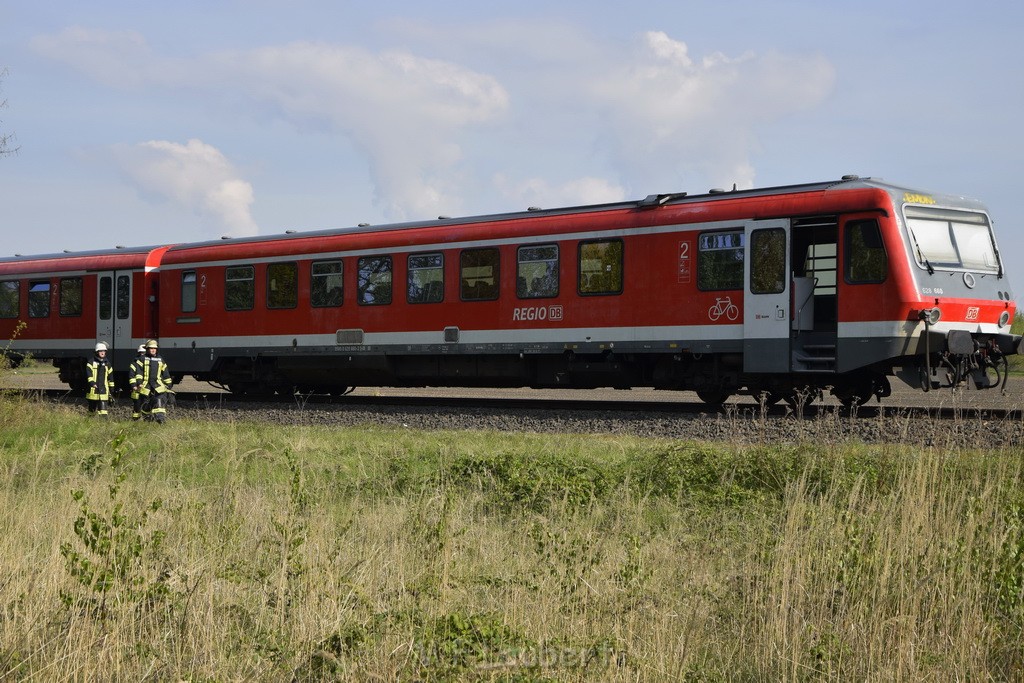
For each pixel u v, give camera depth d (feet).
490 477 38.63
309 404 72.74
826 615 22.16
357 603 22.27
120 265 87.92
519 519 32.76
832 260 57.57
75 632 20.44
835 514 29.09
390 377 73.56
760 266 57.21
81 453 45.34
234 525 28.40
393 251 71.56
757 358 57.11
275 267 77.61
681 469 38.52
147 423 56.65
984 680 19.48
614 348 61.93
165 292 84.23
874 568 23.34
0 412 58.34
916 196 55.77
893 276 53.62
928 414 47.24
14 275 95.35
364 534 28.84
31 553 25.59
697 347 59.11
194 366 82.02
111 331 88.28
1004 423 44.32
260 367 80.23
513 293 65.98
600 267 62.69
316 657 19.71
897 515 27.48
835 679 19.45
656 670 19.17
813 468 36.17
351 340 73.15
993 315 56.95
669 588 23.62
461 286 68.28
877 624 20.97
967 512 27.96
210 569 23.84
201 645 20.51
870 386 58.95
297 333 75.97
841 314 54.90
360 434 53.47
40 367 169.58
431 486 38.83
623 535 28.48
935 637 21.09
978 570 23.30
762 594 22.67
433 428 59.21
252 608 22.47
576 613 22.41
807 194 56.49
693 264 59.36
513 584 24.09
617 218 62.28
